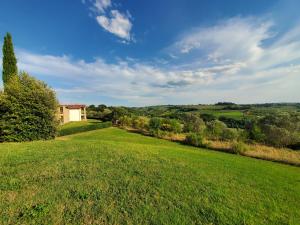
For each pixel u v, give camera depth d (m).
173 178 8.88
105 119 58.25
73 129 35.41
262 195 7.92
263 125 27.44
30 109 20.42
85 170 9.08
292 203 7.43
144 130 41.03
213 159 14.60
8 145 15.50
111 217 5.43
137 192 7.11
